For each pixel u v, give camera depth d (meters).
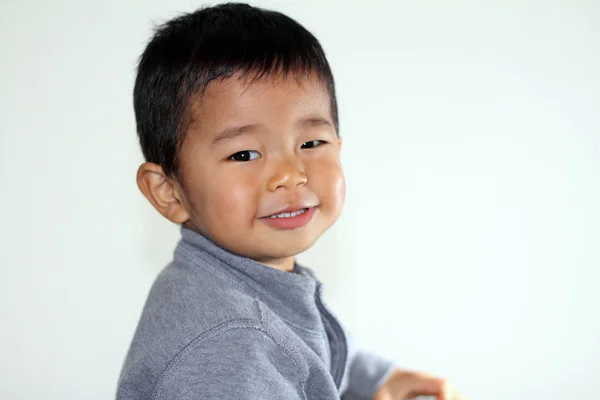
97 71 1.24
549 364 1.44
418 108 1.34
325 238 1.37
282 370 0.59
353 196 1.36
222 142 0.62
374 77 1.33
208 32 0.66
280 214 0.64
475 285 1.41
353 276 1.38
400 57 1.33
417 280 1.40
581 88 1.36
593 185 1.39
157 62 0.68
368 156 1.35
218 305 0.59
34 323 1.28
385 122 1.34
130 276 1.30
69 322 1.29
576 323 1.43
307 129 0.64
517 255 1.40
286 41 0.65
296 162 0.63
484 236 1.39
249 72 0.62
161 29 0.74
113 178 1.27
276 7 1.28
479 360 1.43
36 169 1.24
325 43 1.31
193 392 0.54
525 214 1.39
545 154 1.38
